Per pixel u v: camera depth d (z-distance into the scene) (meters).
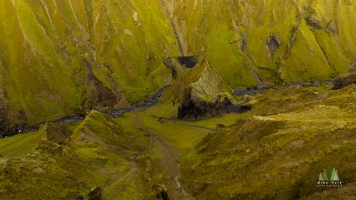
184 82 165.88
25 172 59.59
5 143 134.62
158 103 180.75
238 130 84.62
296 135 66.00
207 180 72.25
